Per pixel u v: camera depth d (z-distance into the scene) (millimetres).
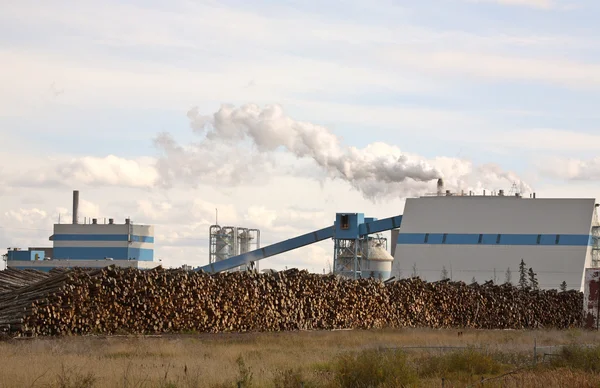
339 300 47500
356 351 30281
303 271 45812
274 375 22125
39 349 26812
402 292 52375
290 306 44312
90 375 20172
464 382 23016
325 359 27328
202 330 38938
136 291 35938
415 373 23797
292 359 27375
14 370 21375
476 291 58125
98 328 34281
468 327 55969
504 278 100688
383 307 50594
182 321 38031
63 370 20734
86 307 33812
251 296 41875
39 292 33375
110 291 34812
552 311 66125
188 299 38188
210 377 21516
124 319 35375
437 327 54281
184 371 22328
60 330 32656
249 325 41625
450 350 31562
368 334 41406
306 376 22266
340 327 47500
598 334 48000
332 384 21781
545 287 99125
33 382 19375
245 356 28031
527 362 28734
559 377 23578
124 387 19734
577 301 70312
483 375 25234
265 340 35031
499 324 59281
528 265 100625
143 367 23359
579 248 100188
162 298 37000
